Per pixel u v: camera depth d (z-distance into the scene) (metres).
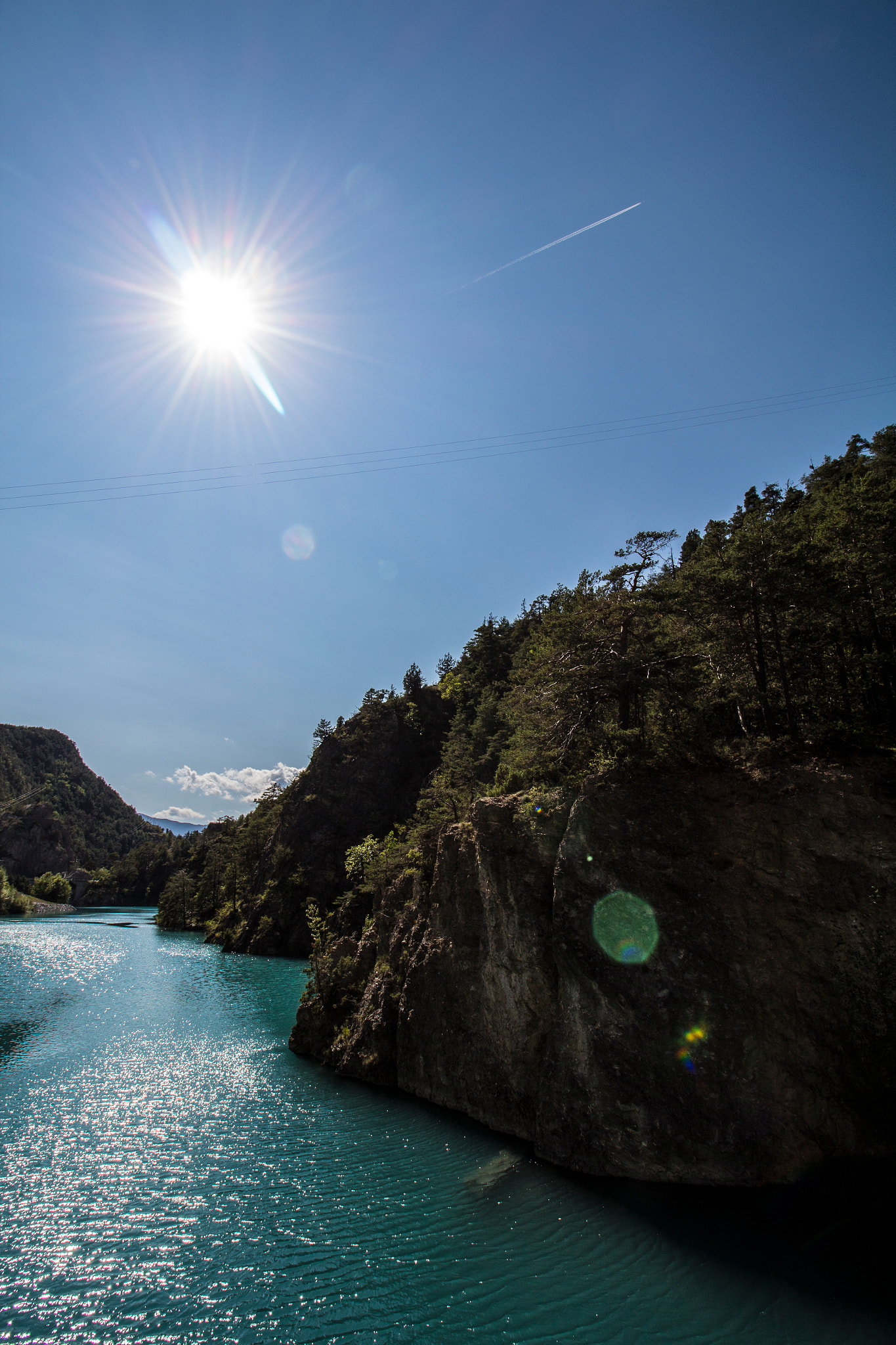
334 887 88.62
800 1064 16.48
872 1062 15.96
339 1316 11.98
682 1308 12.23
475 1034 23.14
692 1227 14.69
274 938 82.25
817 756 20.72
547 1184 16.89
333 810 98.06
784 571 23.11
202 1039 33.22
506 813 24.95
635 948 18.72
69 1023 36.03
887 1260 13.36
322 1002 31.30
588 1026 18.62
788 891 18.20
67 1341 11.31
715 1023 17.30
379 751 104.50
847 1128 15.64
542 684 29.19
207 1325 11.75
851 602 24.83
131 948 77.44
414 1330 11.66
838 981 16.88
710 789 20.98
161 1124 21.55
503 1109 21.09
